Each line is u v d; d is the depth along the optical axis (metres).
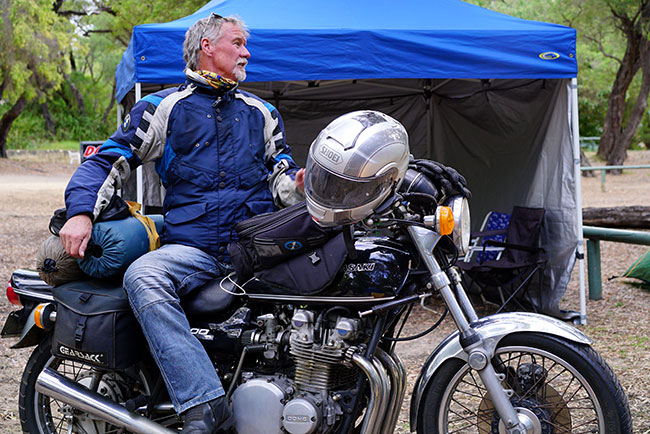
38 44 28.97
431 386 2.62
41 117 49.69
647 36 21.47
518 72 5.79
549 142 6.41
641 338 5.21
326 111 9.16
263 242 2.59
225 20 2.95
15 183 24.80
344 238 2.48
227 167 2.89
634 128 25.09
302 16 5.98
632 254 9.23
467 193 2.56
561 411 2.67
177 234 2.85
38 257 2.81
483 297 6.91
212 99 2.93
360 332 2.61
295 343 2.60
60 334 2.76
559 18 23.09
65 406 3.01
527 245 6.21
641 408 3.69
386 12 6.16
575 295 7.05
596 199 16.67
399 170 2.42
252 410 2.62
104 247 2.70
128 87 6.07
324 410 2.57
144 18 20.02
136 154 2.87
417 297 2.55
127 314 2.71
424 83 8.54
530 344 2.53
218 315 2.73
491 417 2.73
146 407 2.85
